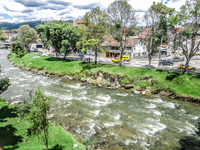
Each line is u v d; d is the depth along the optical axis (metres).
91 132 17.03
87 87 35.03
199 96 27.17
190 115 22.00
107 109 23.31
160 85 31.59
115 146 14.81
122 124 19.03
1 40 165.62
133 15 36.56
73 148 13.55
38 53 81.56
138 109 23.62
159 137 16.52
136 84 33.75
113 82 36.34
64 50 50.66
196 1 26.83
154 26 32.62
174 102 26.84
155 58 66.12
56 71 46.22
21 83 36.16
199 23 28.02
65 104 24.70
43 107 10.09
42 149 12.57
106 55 73.56
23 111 14.32
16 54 77.56
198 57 61.66
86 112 22.03
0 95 27.91
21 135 15.07
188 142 15.77
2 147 12.27
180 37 31.83
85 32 45.31
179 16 29.39
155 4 31.11
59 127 17.09
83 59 58.00
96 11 40.72
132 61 56.56
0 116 18.80
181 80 31.03
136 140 15.85
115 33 39.41
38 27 51.84
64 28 49.19
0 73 45.12
